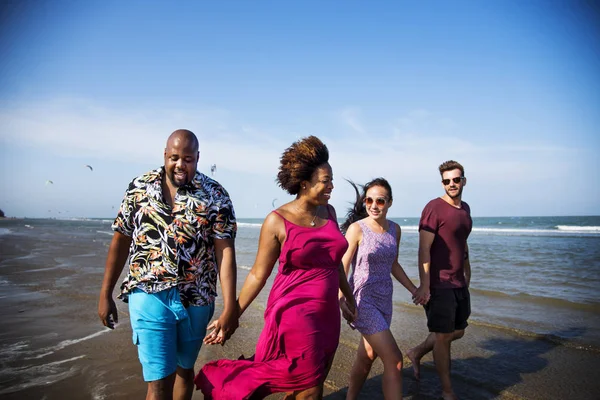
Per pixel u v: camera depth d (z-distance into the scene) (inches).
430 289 152.7
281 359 105.4
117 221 110.7
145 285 104.7
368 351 134.6
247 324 240.1
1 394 140.0
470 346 202.4
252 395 104.3
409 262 542.9
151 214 107.4
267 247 110.5
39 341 198.1
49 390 143.6
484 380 161.8
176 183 110.0
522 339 211.5
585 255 600.1
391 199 142.4
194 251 108.7
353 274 139.3
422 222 155.1
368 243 137.5
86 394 140.4
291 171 111.3
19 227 2023.9
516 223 2883.9
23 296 301.4
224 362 109.8
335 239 109.7
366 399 145.7
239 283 377.1
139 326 103.8
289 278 109.5
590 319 248.8
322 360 104.9
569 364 176.7
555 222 2965.1
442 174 155.9
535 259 559.2
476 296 317.7
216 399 104.9
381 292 136.6
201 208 109.3
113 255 112.6
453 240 150.6
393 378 122.7
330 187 112.0
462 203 158.9
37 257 562.6
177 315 105.7
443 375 146.7
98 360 172.4
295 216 111.7
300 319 104.4
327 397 147.3
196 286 109.5
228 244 113.7
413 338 215.5
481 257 594.9
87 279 375.2
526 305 287.3
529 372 168.9
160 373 102.0
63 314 249.9
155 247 106.3
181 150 106.7
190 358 112.3
